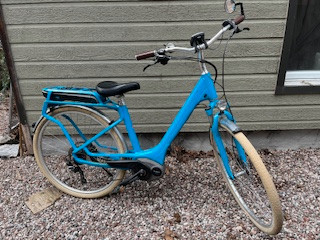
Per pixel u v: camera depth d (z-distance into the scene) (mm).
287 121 3045
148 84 2893
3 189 2773
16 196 2697
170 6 2631
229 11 1989
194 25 2697
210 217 2438
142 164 2371
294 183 2756
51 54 2779
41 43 2740
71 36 2723
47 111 2486
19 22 2660
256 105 2982
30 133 3070
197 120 3023
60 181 2719
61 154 3189
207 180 2822
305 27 2857
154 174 2396
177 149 3150
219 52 2787
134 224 2406
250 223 2369
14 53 2764
